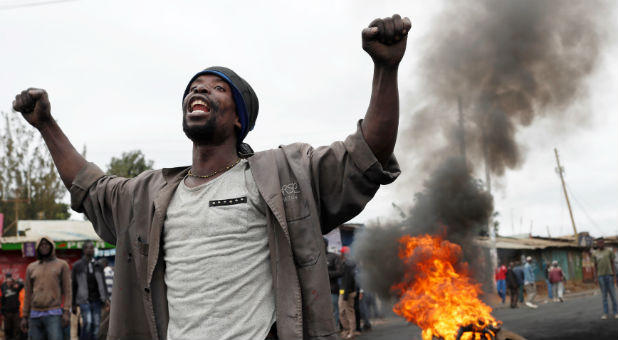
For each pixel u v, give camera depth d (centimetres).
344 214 166
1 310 1132
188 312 160
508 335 732
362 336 995
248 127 184
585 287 3109
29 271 660
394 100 153
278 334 153
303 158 169
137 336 174
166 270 169
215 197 167
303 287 157
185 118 173
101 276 870
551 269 1961
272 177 165
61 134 202
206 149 175
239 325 156
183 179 179
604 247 1184
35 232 1692
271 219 162
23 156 3250
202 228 164
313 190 165
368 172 157
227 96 176
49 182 3309
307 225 160
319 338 154
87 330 842
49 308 650
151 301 168
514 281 1761
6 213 3266
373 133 155
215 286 159
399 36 147
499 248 2708
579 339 853
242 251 161
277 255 159
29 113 196
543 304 1864
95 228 198
